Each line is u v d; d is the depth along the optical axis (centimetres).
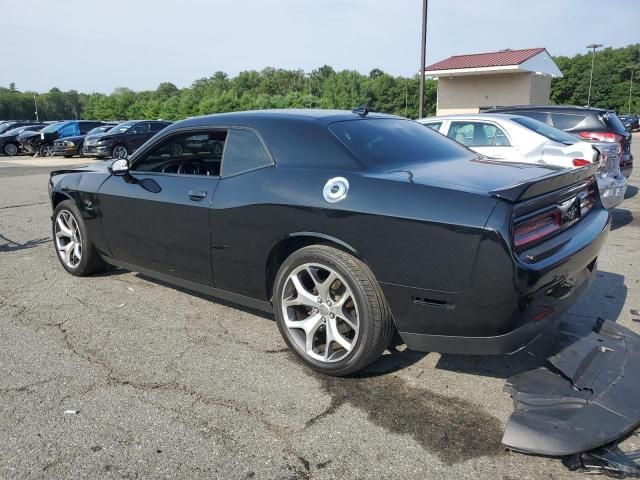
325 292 312
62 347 365
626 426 248
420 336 287
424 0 1559
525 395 273
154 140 424
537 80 2992
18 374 327
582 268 310
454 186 278
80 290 481
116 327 398
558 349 314
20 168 1830
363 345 298
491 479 230
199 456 248
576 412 258
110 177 456
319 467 240
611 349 315
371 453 249
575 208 323
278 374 325
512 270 253
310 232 312
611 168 690
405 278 279
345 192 301
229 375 324
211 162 439
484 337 270
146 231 417
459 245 262
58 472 237
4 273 538
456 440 258
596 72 7250
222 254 363
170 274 416
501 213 256
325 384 313
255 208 336
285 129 348
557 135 701
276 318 338
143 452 251
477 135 719
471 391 304
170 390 307
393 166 320
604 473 231
